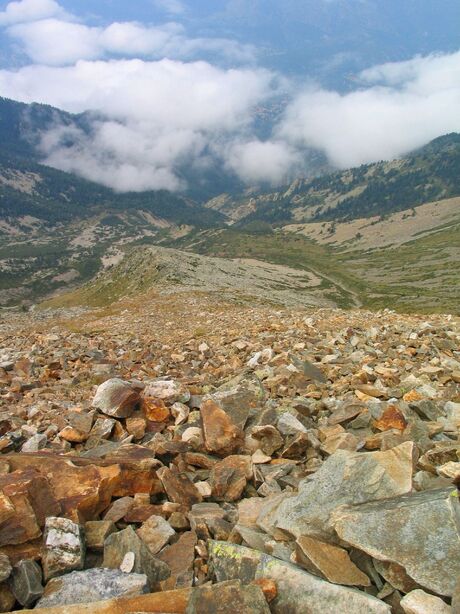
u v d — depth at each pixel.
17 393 14.59
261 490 7.11
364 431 9.12
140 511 6.37
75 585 4.79
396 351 17.11
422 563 4.36
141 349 23.61
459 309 173.62
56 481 6.43
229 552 5.24
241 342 20.81
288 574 4.68
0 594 4.84
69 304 159.00
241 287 128.50
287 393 12.53
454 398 10.95
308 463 7.91
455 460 6.74
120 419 9.97
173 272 129.50
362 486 5.61
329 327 23.80
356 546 4.74
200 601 4.35
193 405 10.88
